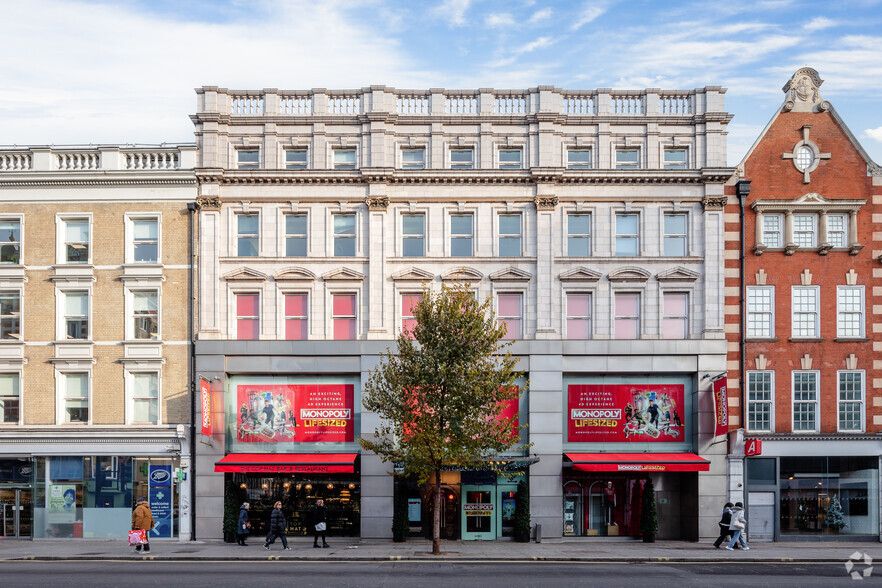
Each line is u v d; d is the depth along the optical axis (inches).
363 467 1165.7
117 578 773.3
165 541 1148.5
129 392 1190.3
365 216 1224.2
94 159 1234.6
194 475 1171.9
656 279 1211.2
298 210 1223.5
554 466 1171.9
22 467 1186.6
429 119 1237.1
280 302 1206.3
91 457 1182.9
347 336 1210.6
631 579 775.7
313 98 1244.5
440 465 982.4
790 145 1231.5
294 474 1193.4
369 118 1227.2
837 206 1212.5
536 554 970.7
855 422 1200.2
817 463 1195.3
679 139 1239.5
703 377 1186.6
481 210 1224.8
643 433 1203.2
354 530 1182.3
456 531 1185.4
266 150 1232.2
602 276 1213.1
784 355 1204.5
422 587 714.8
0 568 866.1
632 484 1218.0
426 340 992.2
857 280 1215.6
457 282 1208.8
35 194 1216.8
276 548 1055.6
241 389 1197.1
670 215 1236.5
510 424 1008.2
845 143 1232.8
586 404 1205.7
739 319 1205.1
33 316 1203.9
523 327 1205.7
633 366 1195.9
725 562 930.7
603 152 1237.1
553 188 1222.3
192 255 1205.7
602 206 1226.6
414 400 994.7
